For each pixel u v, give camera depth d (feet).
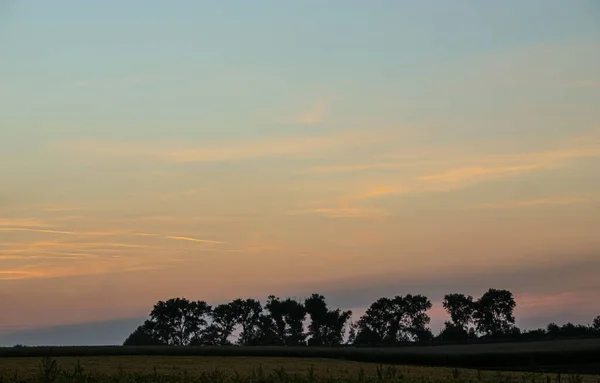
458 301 584.40
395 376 124.88
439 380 126.82
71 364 199.11
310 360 257.34
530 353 282.36
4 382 111.75
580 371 233.14
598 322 514.27
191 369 183.52
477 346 375.04
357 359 288.92
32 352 278.46
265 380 115.34
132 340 588.50
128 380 110.83
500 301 572.92
